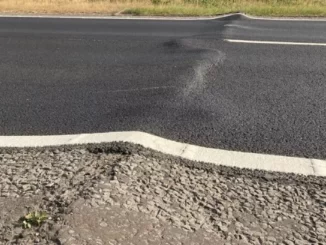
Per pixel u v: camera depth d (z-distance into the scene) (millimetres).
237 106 5051
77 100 5328
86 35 9336
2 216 2861
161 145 4055
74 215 2775
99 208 2867
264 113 4859
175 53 7371
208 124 4574
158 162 3639
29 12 13430
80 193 3049
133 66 6672
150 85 5742
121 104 5133
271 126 4535
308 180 3459
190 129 4457
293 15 12242
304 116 4773
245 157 3887
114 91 5590
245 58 7000
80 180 3270
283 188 3350
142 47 7984
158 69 6434
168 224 2826
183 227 2826
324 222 2945
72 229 2646
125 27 10312
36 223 2744
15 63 7156
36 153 3844
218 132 4398
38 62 7176
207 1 16469
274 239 2775
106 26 10516
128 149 3777
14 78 6316
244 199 3197
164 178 3391
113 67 6680
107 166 3479
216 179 3465
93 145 3914
